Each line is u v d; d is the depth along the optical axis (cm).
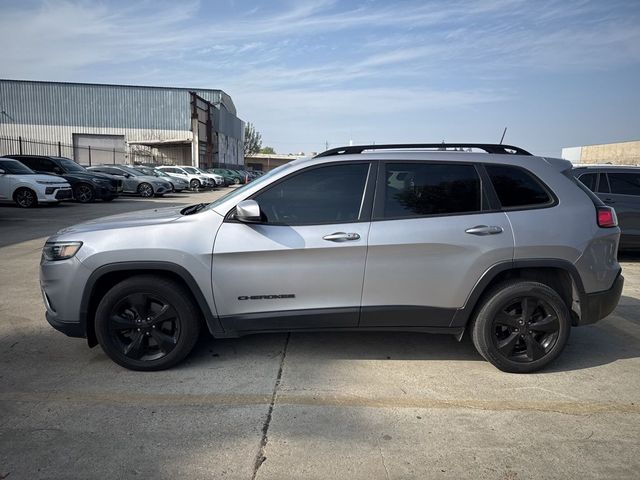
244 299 374
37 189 1577
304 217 377
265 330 382
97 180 1967
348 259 370
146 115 5088
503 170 390
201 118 4916
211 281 370
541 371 396
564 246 376
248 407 331
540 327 384
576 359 424
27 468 264
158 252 366
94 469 264
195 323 383
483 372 393
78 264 367
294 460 274
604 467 271
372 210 378
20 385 361
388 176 385
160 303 381
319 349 434
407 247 369
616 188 862
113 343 379
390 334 473
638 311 569
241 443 290
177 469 265
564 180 394
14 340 448
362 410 329
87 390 354
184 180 3014
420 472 265
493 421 318
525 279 389
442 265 373
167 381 369
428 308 379
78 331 380
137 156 5012
